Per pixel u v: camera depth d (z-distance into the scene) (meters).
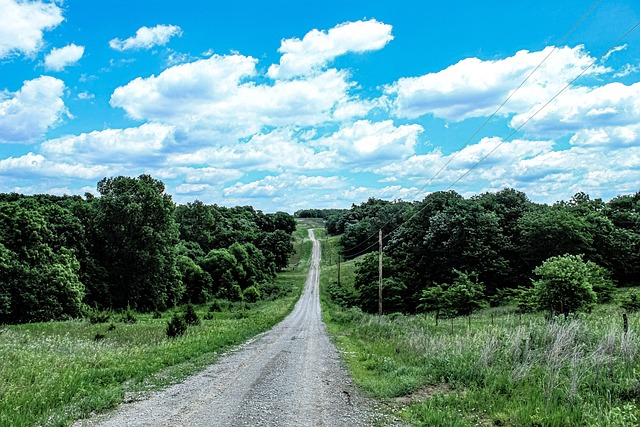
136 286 58.62
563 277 22.19
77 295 45.91
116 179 59.53
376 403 9.21
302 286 99.06
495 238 56.78
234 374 12.87
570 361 9.62
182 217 111.19
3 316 41.75
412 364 13.45
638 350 10.20
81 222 58.25
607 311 27.20
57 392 9.50
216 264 89.81
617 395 7.93
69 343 18.42
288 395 9.98
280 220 162.88
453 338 15.44
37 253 45.34
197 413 8.42
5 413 7.84
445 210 62.88
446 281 56.59
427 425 7.53
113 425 7.68
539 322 15.20
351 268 108.94
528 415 7.29
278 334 27.72
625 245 54.47
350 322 38.28
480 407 8.15
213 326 30.59
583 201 69.12
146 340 21.19
